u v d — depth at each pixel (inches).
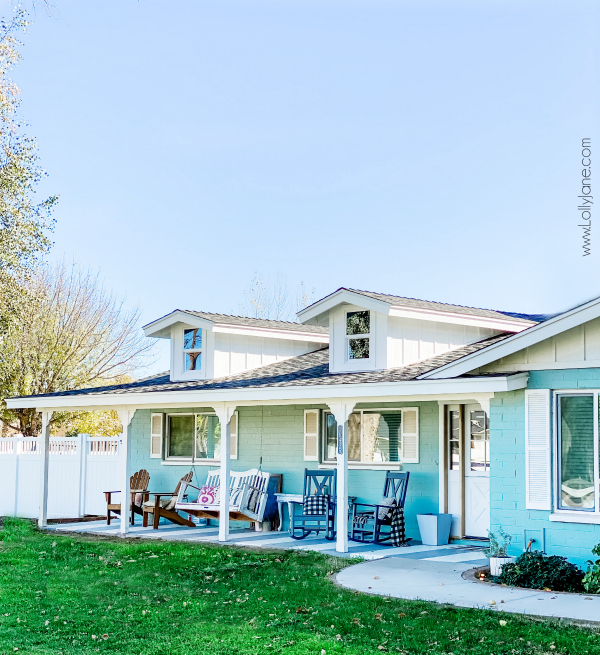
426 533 557.6
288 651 287.6
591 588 371.2
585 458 420.2
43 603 379.2
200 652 291.3
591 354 418.6
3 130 807.1
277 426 680.4
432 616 325.7
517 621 311.0
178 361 711.7
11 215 821.2
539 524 429.4
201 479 730.8
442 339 613.9
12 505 824.3
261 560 485.7
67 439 808.3
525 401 440.5
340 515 519.2
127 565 480.7
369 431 621.0
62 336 1094.4
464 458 570.6
